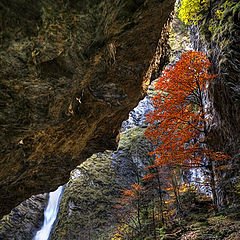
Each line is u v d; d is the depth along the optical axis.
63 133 7.67
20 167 6.70
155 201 15.21
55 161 8.95
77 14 3.70
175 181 15.84
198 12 14.98
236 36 10.71
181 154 10.17
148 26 6.82
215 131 12.34
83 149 10.91
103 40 4.95
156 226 12.98
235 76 10.43
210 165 10.62
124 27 5.42
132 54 7.69
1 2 2.84
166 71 11.11
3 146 4.81
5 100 4.07
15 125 4.59
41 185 9.88
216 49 12.30
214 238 8.33
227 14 11.85
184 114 10.69
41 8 3.21
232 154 10.62
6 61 3.56
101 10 4.00
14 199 9.27
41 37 3.56
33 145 6.52
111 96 8.54
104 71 7.32
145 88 10.80
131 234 14.02
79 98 7.41
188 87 11.03
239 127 10.10
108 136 11.40
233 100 10.33
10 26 3.08
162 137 10.69
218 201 11.64
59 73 4.45
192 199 14.16
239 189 9.49
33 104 4.64
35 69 3.99
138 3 5.00
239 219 9.15
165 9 6.72
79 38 4.21
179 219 12.04
